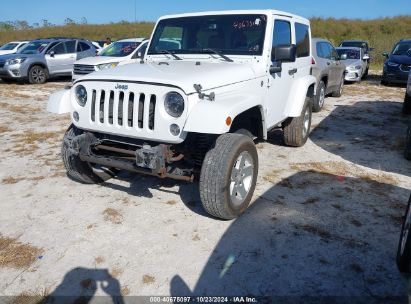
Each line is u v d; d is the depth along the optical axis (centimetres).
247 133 406
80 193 444
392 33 3397
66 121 831
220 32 460
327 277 297
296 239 348
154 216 390
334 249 333
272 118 489
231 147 349
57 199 429
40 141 667
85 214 394
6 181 481
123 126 359
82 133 417
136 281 294
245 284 290
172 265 312
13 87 1398
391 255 325
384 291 283
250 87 412
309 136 700
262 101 409
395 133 729
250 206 411
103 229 365
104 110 367
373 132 734
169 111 338
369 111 941
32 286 289
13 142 662
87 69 1141
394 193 450
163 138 344
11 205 415
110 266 311
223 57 443
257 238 349
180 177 361
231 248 334
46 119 855
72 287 288
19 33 4147
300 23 565
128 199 429
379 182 483
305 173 509
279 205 414
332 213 397
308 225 372
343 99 1123
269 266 310
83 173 441
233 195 367
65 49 1568
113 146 413
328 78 984
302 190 454
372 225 374
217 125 320
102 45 2031
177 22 488
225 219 377
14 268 309
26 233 359
